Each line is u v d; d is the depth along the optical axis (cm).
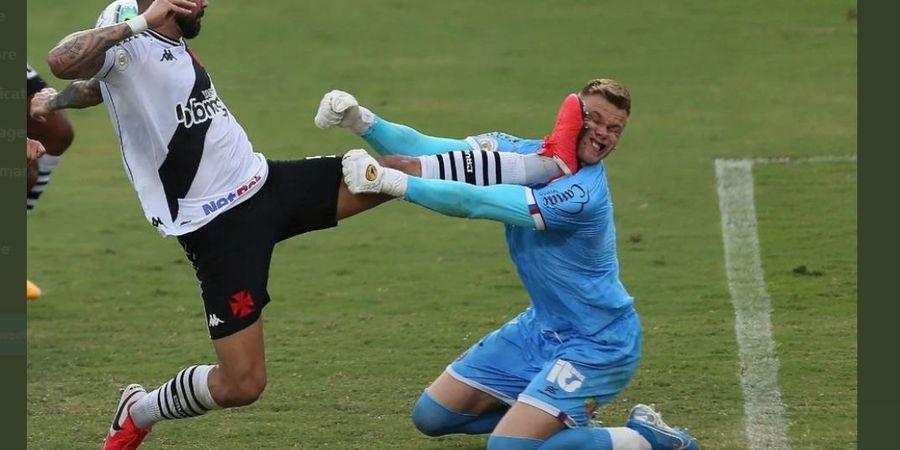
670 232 3841
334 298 3353
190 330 3128
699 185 4284
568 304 2209
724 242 3734
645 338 2969
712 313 3147
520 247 2244
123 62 2034
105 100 2119
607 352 2191
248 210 2134
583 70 5631
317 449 2350
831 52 5762
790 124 4906
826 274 3409
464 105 5200
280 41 6156
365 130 2264
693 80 5484
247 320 2120
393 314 3206
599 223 2159
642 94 5325
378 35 6209
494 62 5775
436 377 2745
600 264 2198
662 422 2230
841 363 2772
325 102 2212
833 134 4756
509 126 4919
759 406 2536
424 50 5988
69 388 2700
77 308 3319
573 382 2170
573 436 2156
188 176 2103
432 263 3675
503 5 6581
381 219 4169
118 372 2808
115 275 3628
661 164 4525
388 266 3650
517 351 2317
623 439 2173
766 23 6166
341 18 6475
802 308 3164
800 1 6438
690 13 6356
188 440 2394
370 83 5541
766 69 5578
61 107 2277
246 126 5041
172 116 2078
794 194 4138
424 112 5109
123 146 2128
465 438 2441
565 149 2156
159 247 3928
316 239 3953
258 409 2564
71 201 4409
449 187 2091
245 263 2120
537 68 5678
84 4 6475
